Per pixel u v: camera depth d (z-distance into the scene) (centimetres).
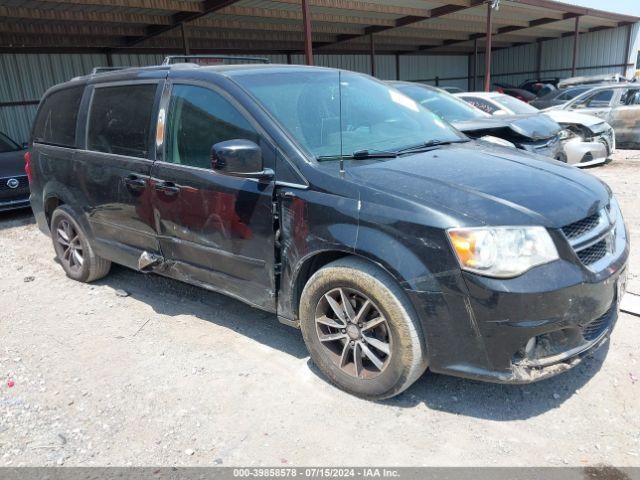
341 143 306
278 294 328
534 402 294
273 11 1477
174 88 377
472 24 2147
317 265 314
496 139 545
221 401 308
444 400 299
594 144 930
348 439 271
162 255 398
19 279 538
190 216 360
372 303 283
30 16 1147
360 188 282
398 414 289
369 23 1770
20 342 395
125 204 412
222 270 357
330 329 315
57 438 282
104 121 432
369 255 272
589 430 269
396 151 339
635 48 2555
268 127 320
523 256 249
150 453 268
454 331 262
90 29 1381
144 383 330
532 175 302
